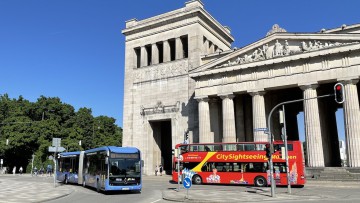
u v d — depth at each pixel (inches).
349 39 1803.6
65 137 3779.5
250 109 2410.2
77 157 1808.6
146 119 2704.2
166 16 2748.5
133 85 2834.6
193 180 1779.0
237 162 1692.9
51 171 3270.2
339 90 981.2
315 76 1871.3
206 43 2701.8
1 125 3846.0
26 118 3683.6
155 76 2728.8
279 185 1590.8
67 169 1908.2
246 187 1568.7
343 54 1817.2
